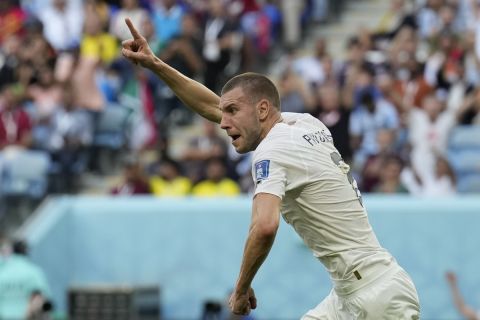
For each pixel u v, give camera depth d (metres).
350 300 21.78
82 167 53.47
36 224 48.72
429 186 50.44
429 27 57.62
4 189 50.66
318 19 63.59
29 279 43.88
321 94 52.00
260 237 20.30
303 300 48.00
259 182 20.80
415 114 51.44
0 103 53.03
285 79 54.03
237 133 21.39
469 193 50.47
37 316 43.31
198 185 51.00
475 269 47.72
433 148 50.81
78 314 46.09
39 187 51.12
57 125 53.59
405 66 54.78
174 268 49.12
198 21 57.66
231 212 48.81
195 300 49.03
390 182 49.69
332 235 21.55
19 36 58.72
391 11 61.22
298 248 48.03
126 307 46.06
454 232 47.81
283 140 21.12
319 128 22.02
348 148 51.00
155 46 56.72
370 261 21.50
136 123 55.03
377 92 53.03
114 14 58.91
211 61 56.88
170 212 49.19
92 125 54.19
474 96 53.12
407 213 47.88
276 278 48.12
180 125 56.94
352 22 63.78
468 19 57.97
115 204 49.50
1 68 55.78
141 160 52.56
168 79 23.84
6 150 51.81
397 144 51.44
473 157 51.06
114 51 57.44
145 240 49.31
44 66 55.38
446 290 47.75
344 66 55.75
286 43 62.38
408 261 47.97
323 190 21.31
